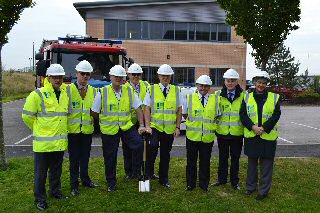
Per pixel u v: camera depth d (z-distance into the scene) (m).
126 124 6.67
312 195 6.63
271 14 9.15
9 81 41.91
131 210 5.84
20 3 7.30
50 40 13.78
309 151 10.10
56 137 5.79
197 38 29.75
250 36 9.48
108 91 6.58
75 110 6.43
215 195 6.58
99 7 27.89
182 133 12.57
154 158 6.91
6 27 7.31
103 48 12.55
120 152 9.68
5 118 17.95
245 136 6.54
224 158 7.05
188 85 14.53
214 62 29.95
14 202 6.11
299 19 9.32
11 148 10.29
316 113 21.50
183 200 6.28
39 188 5.83
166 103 6.79
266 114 6.37
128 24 28.62
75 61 12.35
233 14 9.61
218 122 6.96
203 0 29.08
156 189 6.79
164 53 29.30
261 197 6.41
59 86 5.89
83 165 6.79
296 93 30.11
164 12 29.09
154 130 6.82
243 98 6.62
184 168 8.10
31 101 5.71
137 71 7.55
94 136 12.24
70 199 6.22
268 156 6.34
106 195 6.42
